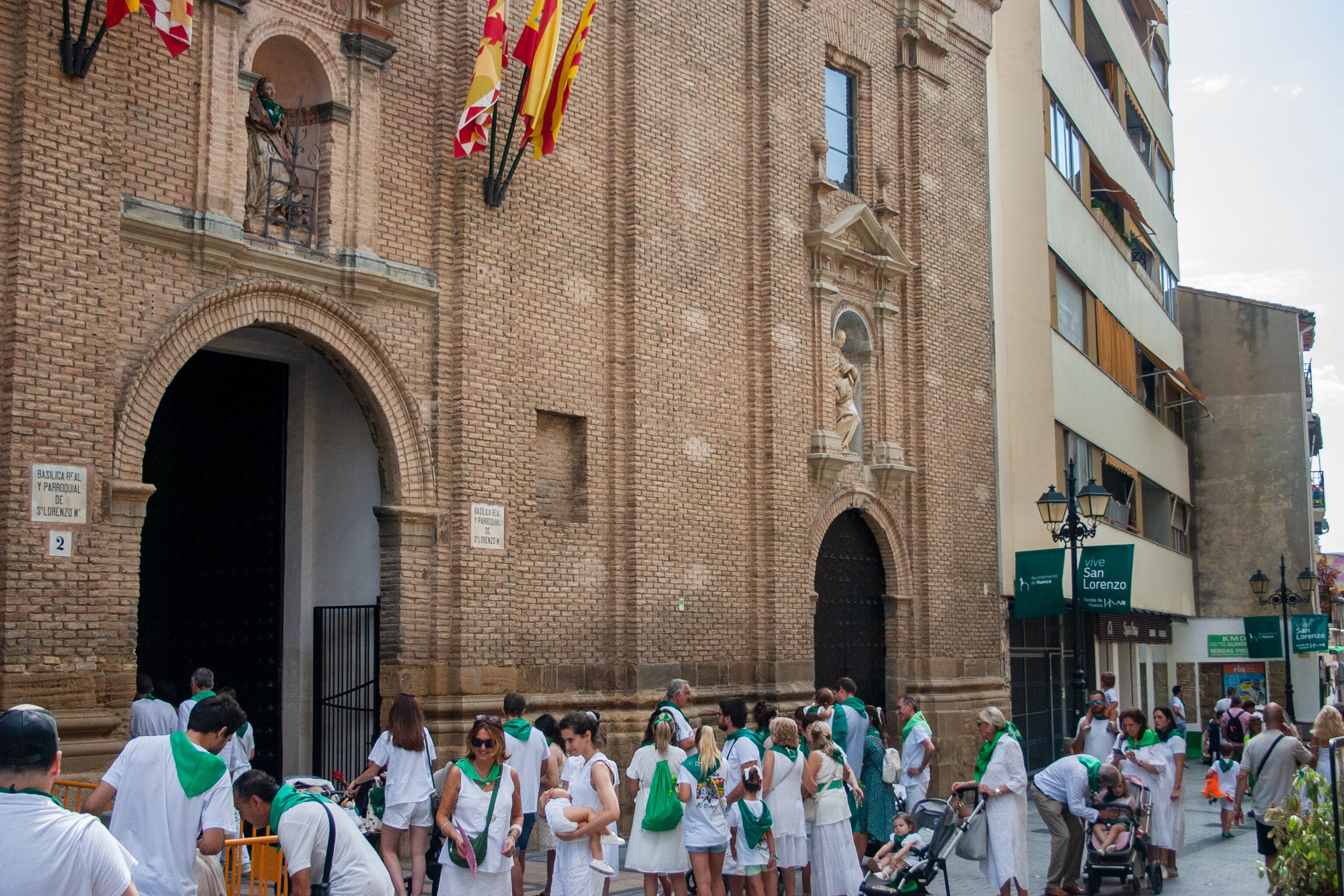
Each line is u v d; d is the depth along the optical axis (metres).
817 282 21.94
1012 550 27.33
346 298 15.42
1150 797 15.77
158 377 13.48
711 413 20.03
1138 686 38.72
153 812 7.36
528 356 17.31
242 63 14.63
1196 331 49.56
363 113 15.77
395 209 16.12
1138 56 43.69
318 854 7.99
